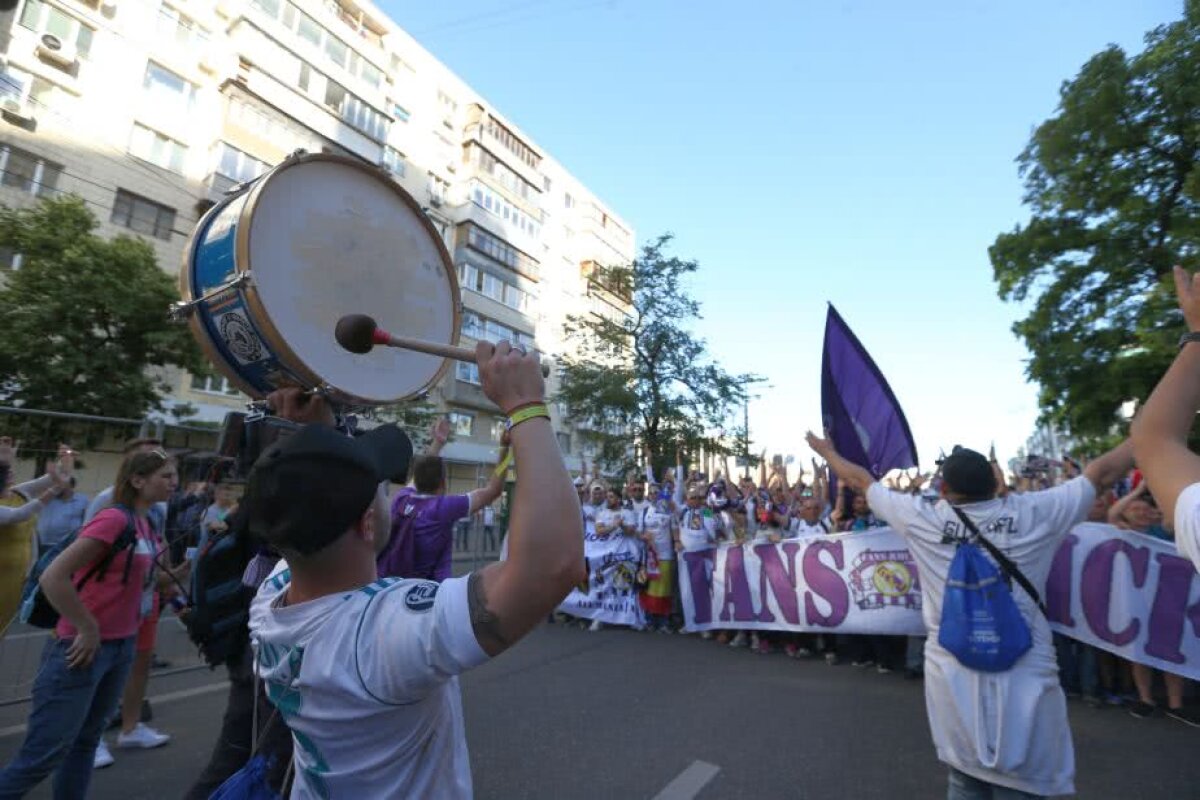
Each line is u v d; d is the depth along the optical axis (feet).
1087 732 15.98
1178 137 46.09
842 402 15.66
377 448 6.06
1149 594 17.57
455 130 106.73
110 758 13.17
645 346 84.33
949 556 8.50
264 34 74.84
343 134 83.66
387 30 93.30
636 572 28.32
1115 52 47.98
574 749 14.28
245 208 5.60
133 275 49.83
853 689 19.12
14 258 53.88
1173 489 4.03
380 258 6.66
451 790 3.91
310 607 3.80
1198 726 16.31
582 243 136.36
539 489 3.50
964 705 7.99
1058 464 28.99
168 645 21.89
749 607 24.31
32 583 10.27
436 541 9.98
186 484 22.44
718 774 13.07
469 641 3.30
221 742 7.50
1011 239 53.83
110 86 63.52
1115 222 48.57
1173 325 44.42
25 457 18.49
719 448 82.64
